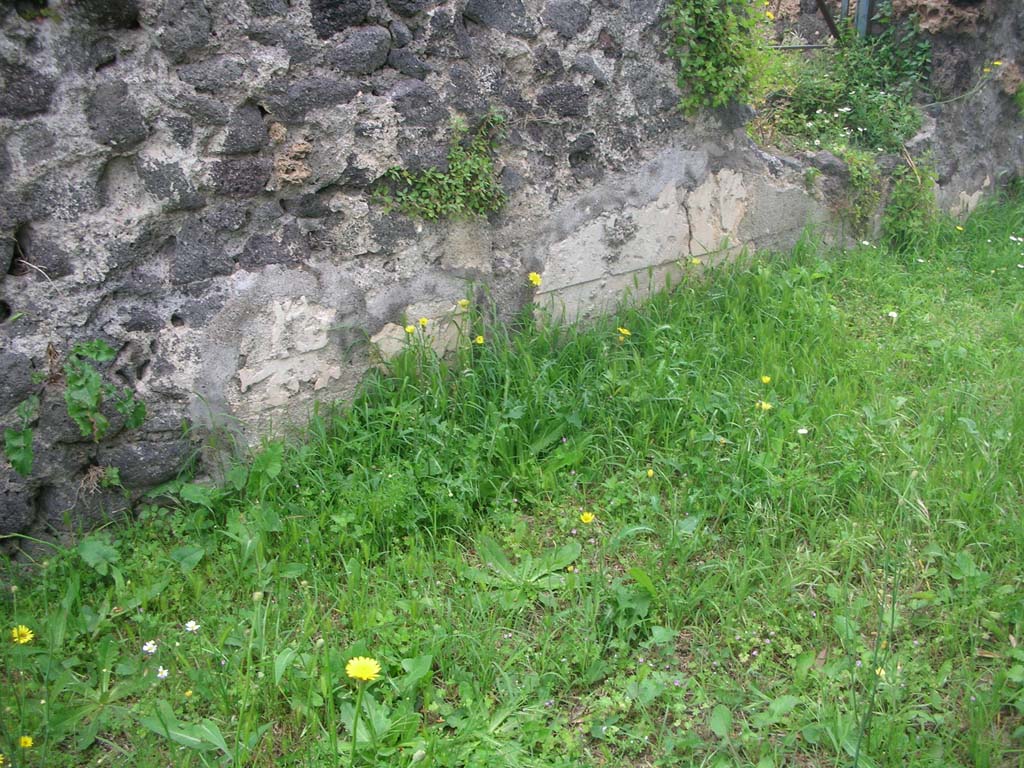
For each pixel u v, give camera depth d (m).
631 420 3.66
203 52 2.99
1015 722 2.44
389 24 3.39
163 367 3.08
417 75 3.49
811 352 4.18
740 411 3.66
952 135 6.27
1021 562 2.95
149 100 2.90
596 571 2.97
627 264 4.41
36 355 2.82
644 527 2.99
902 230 5.73
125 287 2.97
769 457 3.35
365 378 3.58
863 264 5.17
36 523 2.96
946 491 3.23
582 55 3.98
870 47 6.29
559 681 2.58
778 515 3.17
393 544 3.04
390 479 3.16
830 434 3.61
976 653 2.64
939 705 2.46
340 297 3.44
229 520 3.02
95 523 3.04
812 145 5.56
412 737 2.35
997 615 2.73
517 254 3.96
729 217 4.83
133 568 2.90
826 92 6.04
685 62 4.29
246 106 3.11
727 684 2.55
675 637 2.74
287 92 3.17
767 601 2.82
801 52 6.83
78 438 2.94
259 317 3.24
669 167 4.44
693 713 2.49
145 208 2.96
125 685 2.50
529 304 4.05
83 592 2.85
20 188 2.71
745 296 4.59
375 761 2.26
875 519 3.15
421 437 3.39
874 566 2.99
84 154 2.81
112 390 2.94
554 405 3.61
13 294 2.78
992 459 3.40
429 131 3.53
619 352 4.05
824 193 5.29
